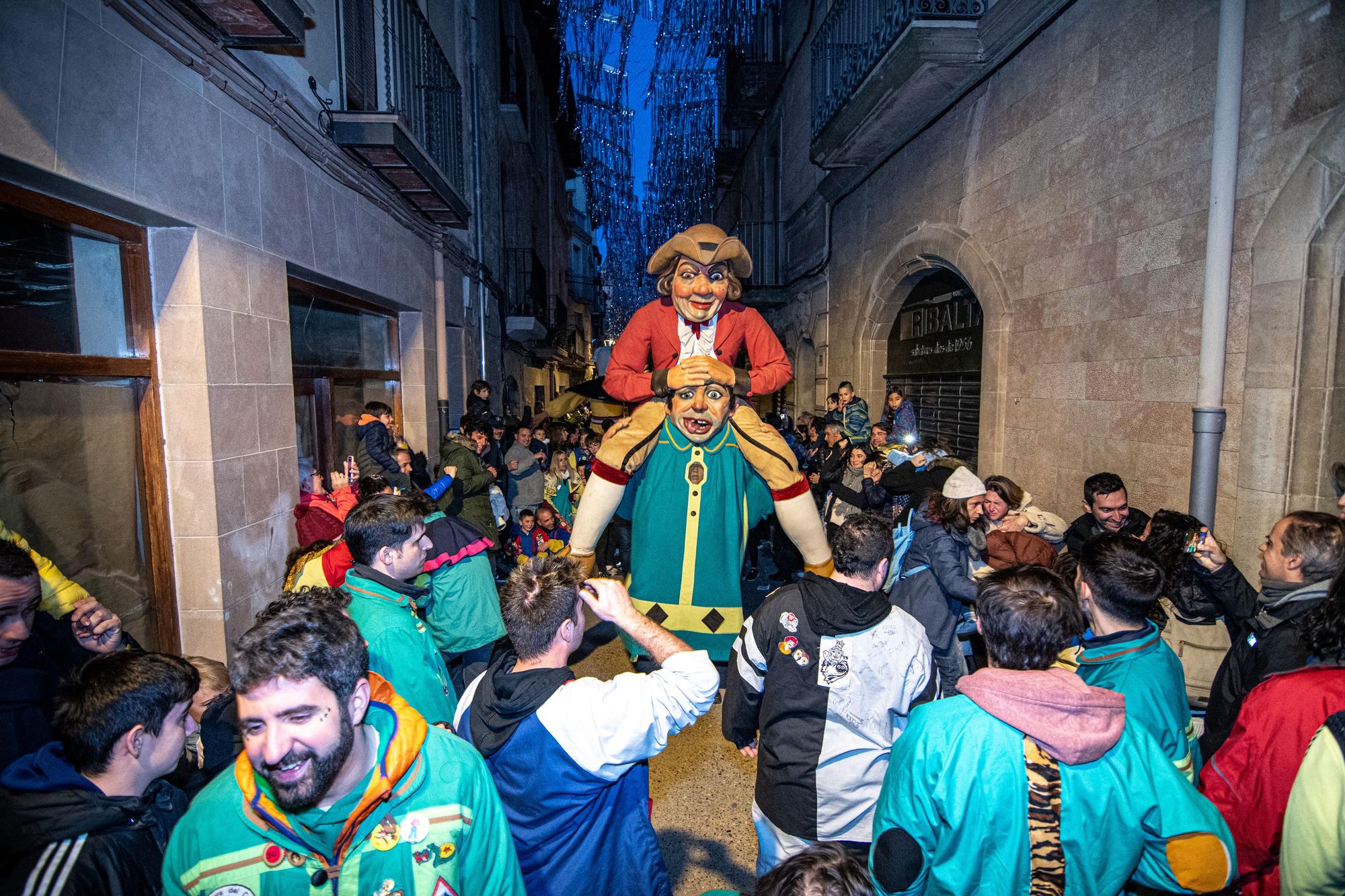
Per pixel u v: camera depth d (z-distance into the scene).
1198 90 3.66
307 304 4.82
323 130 4.44
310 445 4.85
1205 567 2.59
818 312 11.13
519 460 7.09
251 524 3.54
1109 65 4.36
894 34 6.16
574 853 1.58
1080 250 4.66
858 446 5.92
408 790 1.28
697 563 2.34
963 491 3.40
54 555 2.66
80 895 1.30
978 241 6.04
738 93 13.92
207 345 3.18
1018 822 1.35
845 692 1.97
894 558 3.77
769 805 2.08
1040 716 1.38
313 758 1.15
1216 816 1.35
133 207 2.76
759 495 2.46
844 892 1.17
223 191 3.33
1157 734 1.75
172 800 1.57
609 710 1.55
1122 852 1.34
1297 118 3.14
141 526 3.10
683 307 2.40
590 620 2.66
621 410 3.57
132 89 2.68
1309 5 3.06
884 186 8.23
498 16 11.45
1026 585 1.58
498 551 6.61
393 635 2.17
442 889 1.27
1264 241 3.28
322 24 4.57
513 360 13.67
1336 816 1.29
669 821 3.19
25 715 1.74
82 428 2.78
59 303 2.67
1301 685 1.57
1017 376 5.47
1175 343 3.82
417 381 6.94
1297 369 3.15
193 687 1.55
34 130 2.22
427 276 7.16
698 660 1.62
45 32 2.26
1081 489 4.66
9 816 1.31
